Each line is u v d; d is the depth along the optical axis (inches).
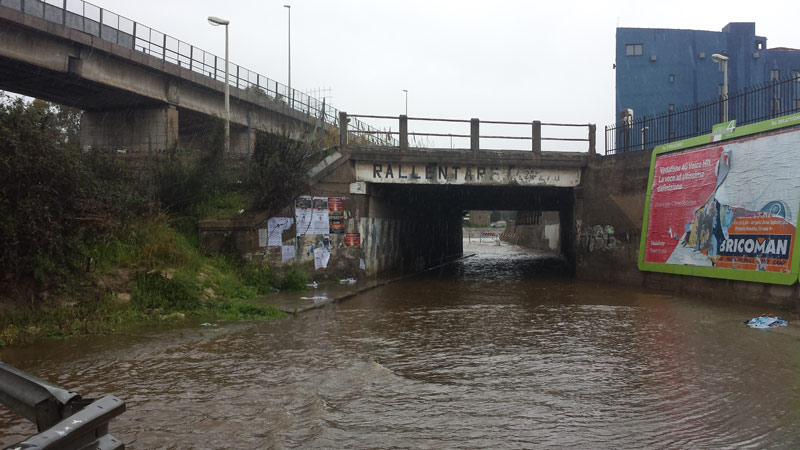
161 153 680.4
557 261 1248.8
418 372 289.4
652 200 647.1
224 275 562.9
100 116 1197.7
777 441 194.5
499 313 487.5
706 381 270.7
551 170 755.4
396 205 880.3
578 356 325.1
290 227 661.9
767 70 1713.8
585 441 196.4
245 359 312.8
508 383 269.3
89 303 411.5
